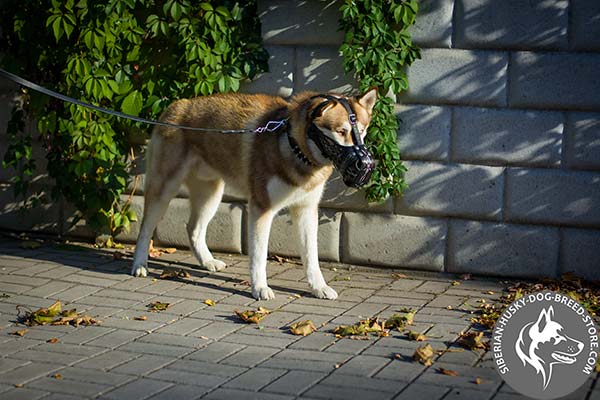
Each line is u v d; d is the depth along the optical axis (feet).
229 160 22.94
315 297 22.00
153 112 25.57
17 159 26.86
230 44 25.04
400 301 21.71
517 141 23.54
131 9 25.99
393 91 23.75
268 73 25.32
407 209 24.61
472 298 22.07
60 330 18.85
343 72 24.71
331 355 17.40
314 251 22.18
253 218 21.98
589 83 22.94
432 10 23.77
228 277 23.85
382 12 23.76
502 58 23.45
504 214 23.90
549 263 23.70
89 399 14.89
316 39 24.75
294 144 21.15
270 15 25.02
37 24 26.14
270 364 16.83
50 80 26.89
